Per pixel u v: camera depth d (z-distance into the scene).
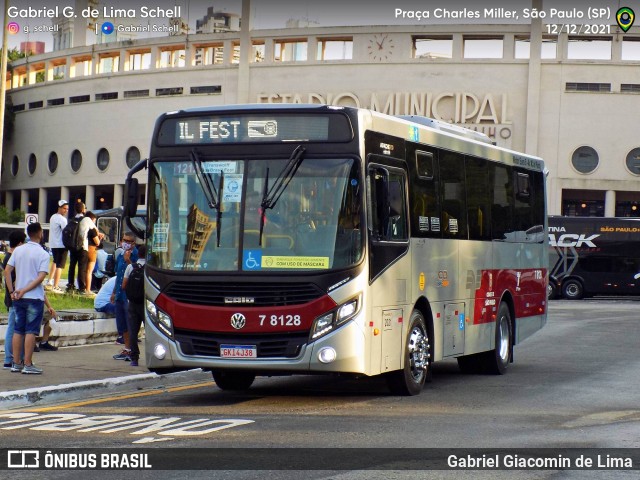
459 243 15.38
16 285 14.44
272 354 12.02
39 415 11.55
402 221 13.34
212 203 12.30
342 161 12.17
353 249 12.06
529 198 19.00
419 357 13.90
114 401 13.05
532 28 67.19
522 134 67.50
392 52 69.06
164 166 12.62
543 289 19.83
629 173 66.50
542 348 22.84
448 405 12.85
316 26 77.62
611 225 53.03
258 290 12.02
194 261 12.27
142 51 80.94
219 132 12.47
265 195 12.16
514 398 13.70
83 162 81.62
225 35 74.31
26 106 88.19
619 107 66.56
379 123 12.87
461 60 68.00
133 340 15.96
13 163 89.69
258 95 72.31
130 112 78.38
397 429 10.70
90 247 24.69
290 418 11.45
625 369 18.09
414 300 13.70
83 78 82.12
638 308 42.31
